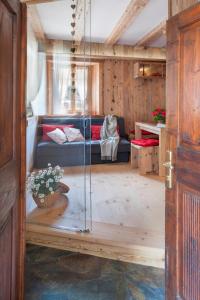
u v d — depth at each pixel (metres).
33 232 2.55
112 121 6.02
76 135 4.95
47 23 4.39
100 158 5.58
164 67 6.40
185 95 1.39
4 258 1.21
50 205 3.13
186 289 1.45
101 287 1.92
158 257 2.20
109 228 2.60
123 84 6.50
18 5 1.38
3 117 1.16
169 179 1.58
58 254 2.38
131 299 1.80
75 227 2.60
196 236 1.35
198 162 1.31
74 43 5.33
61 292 1.86
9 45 1.24
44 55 5.02
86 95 5.55
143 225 2.68
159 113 4.98
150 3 3.69
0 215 1.12
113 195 3.61
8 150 1.25
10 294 1.33
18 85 1.42
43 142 4.80
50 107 5.24
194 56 1.31
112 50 5.81
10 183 1.29
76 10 3.88
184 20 1.37
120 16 4.15
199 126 1.30
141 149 4.72
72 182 4.05
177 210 1.51
